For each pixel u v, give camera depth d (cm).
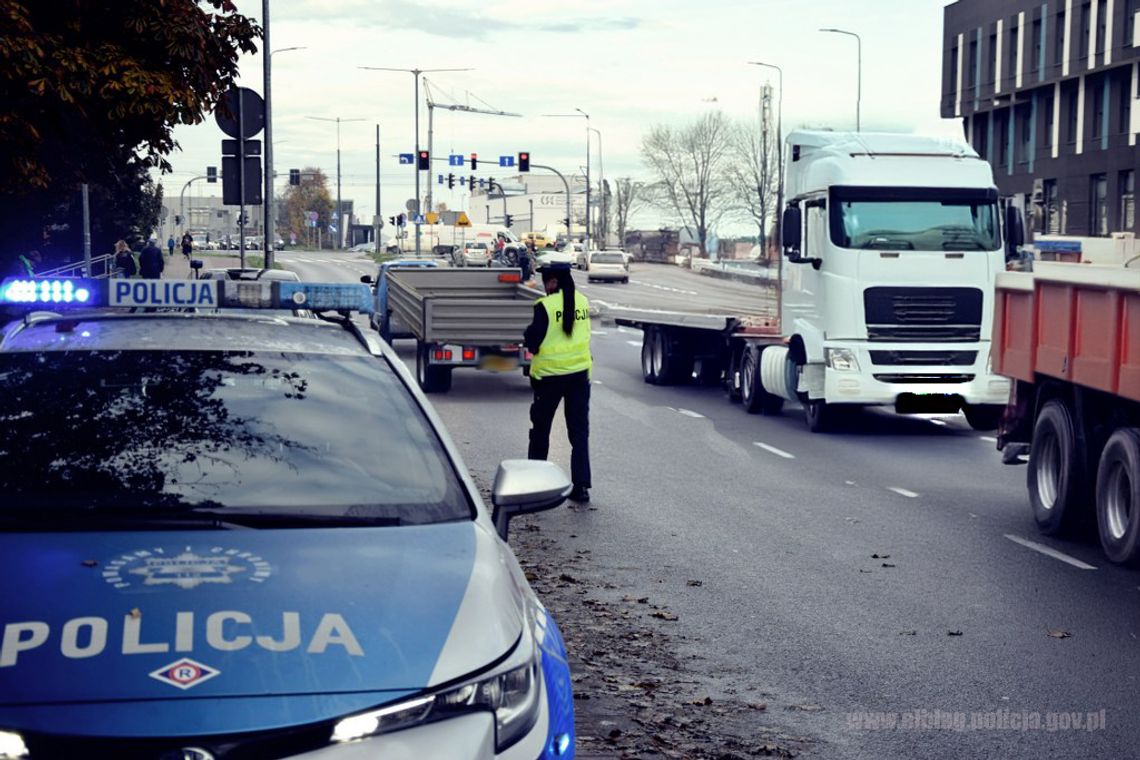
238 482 423
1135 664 766
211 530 390
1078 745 630
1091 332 1049
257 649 327
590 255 7481
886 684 724
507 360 2328
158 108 1389
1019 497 1359
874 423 2044
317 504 416
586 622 842
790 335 1992
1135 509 988
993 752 620
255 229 18362
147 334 525
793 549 1082
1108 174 6325
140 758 303
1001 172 7488
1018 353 1205
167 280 596
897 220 1834
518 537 1116
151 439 440
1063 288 1103
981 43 7569
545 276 1295
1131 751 624
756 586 951
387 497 427
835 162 1861
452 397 2311
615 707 677
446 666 338
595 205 14562
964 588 950
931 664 763
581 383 1299
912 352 1830
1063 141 6762
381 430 466
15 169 1469
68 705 306
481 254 9044
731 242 11619
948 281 1828
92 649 320
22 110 1416
